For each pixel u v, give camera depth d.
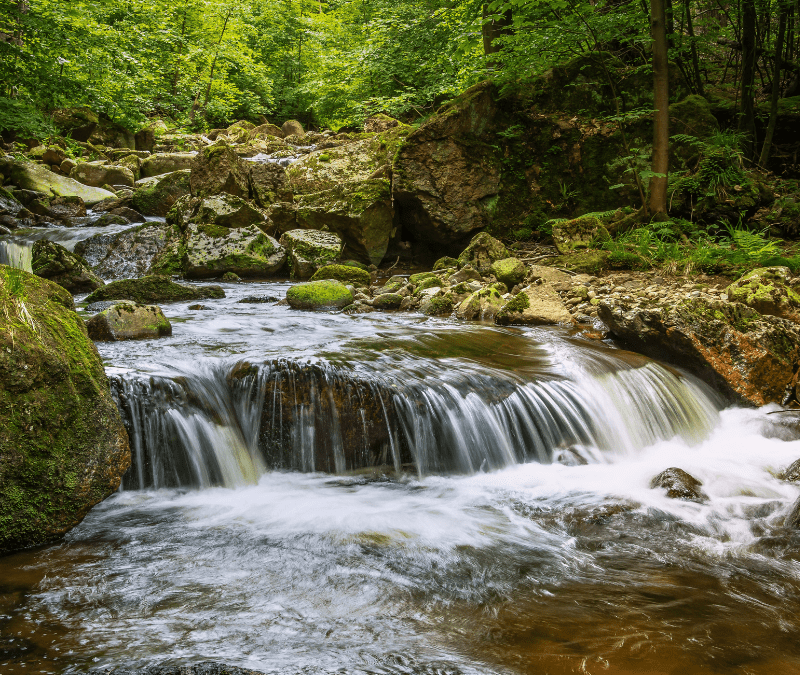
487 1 13.03
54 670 2.43
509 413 5.12
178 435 4.47
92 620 2.81
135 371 4.64
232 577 3.23
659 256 9.12
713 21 12.83
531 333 6.99
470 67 15.36
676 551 3.66
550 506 4.28
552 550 3.64
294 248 10.81
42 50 15.89
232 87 29.31
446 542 3.70
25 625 2.76
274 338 6.20
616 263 9.18
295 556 3.47
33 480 3.50
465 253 9.61
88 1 20.78
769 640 2.75
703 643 2.71
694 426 5.72
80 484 3.66
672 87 12.12
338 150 12.73
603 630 2.81
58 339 3.82
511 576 3.31
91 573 3.24
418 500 4.37
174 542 3.62
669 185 10.80
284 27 33.88
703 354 6.06
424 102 20.53
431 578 3.27
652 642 2.71
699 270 8.68
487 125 11.47
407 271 11.29
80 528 3.78
